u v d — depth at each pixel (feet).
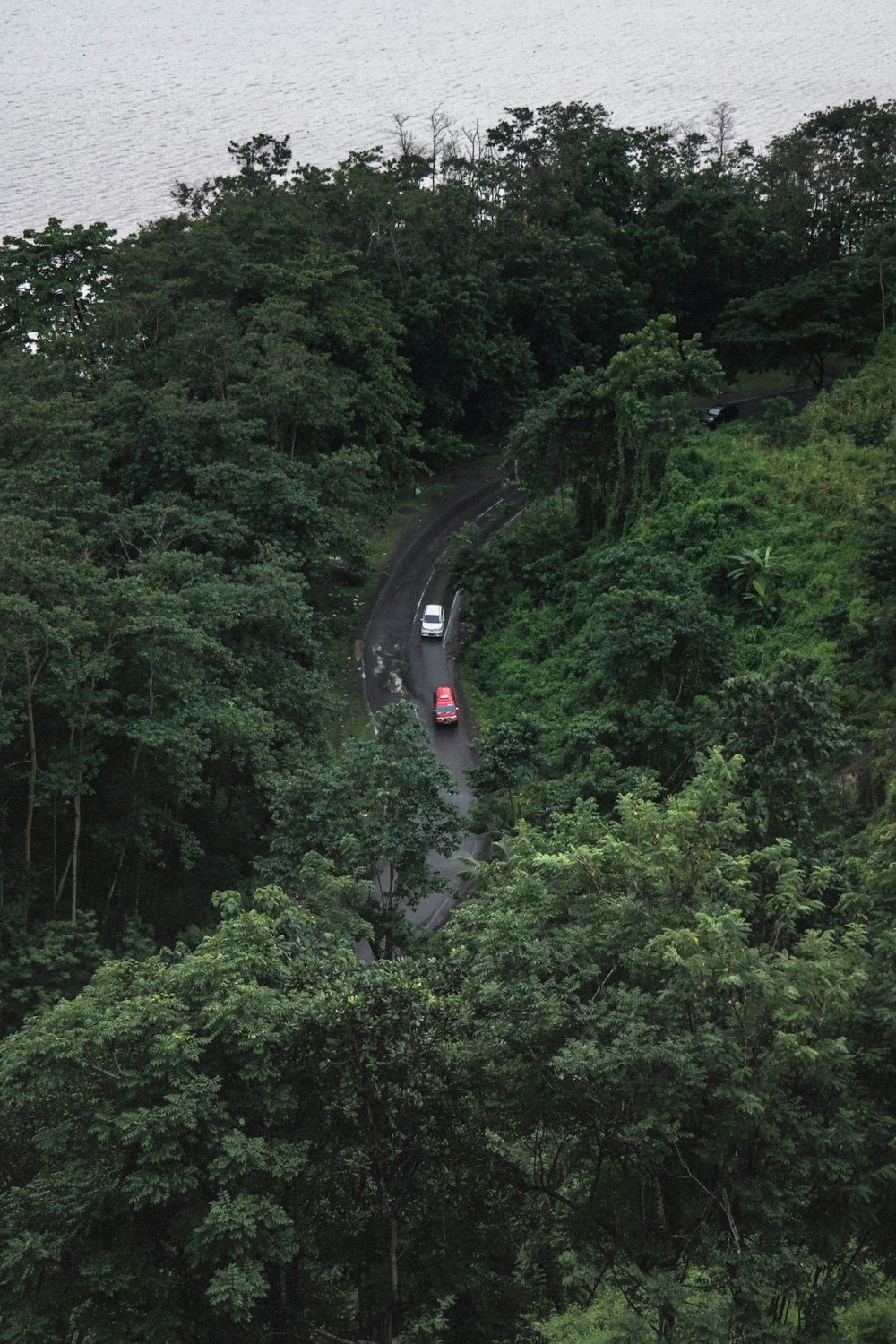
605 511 263.29
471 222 344.90
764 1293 70.33
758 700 128.06
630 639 191.01
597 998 79.36
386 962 86.99
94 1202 80.02
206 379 262.67
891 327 313.12
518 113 387.96
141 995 82.74
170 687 172.04
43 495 207.21
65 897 178.29
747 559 220.64
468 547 266.57
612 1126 76.43
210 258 294.25
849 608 197.88
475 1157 84.48
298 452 269.85
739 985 71.10
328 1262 84.53
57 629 156.15
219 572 218.18
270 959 88.89
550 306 339.77
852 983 73.20
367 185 334.85
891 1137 75.66
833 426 258.98
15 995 147.43
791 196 370.12
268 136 380.99
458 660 254.47
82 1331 80.43
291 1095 81.30
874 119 385.29
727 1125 73.15
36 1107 83.71
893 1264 80.64
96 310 271.28
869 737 162.20
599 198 369.50
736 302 323.57
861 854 125.90
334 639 258.98
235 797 196.85
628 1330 74.69
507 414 337.11
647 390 252.01
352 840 151.64
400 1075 80.79
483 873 108.06
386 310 302.04
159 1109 76.48
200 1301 81.41
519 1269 82.28
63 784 160.76
